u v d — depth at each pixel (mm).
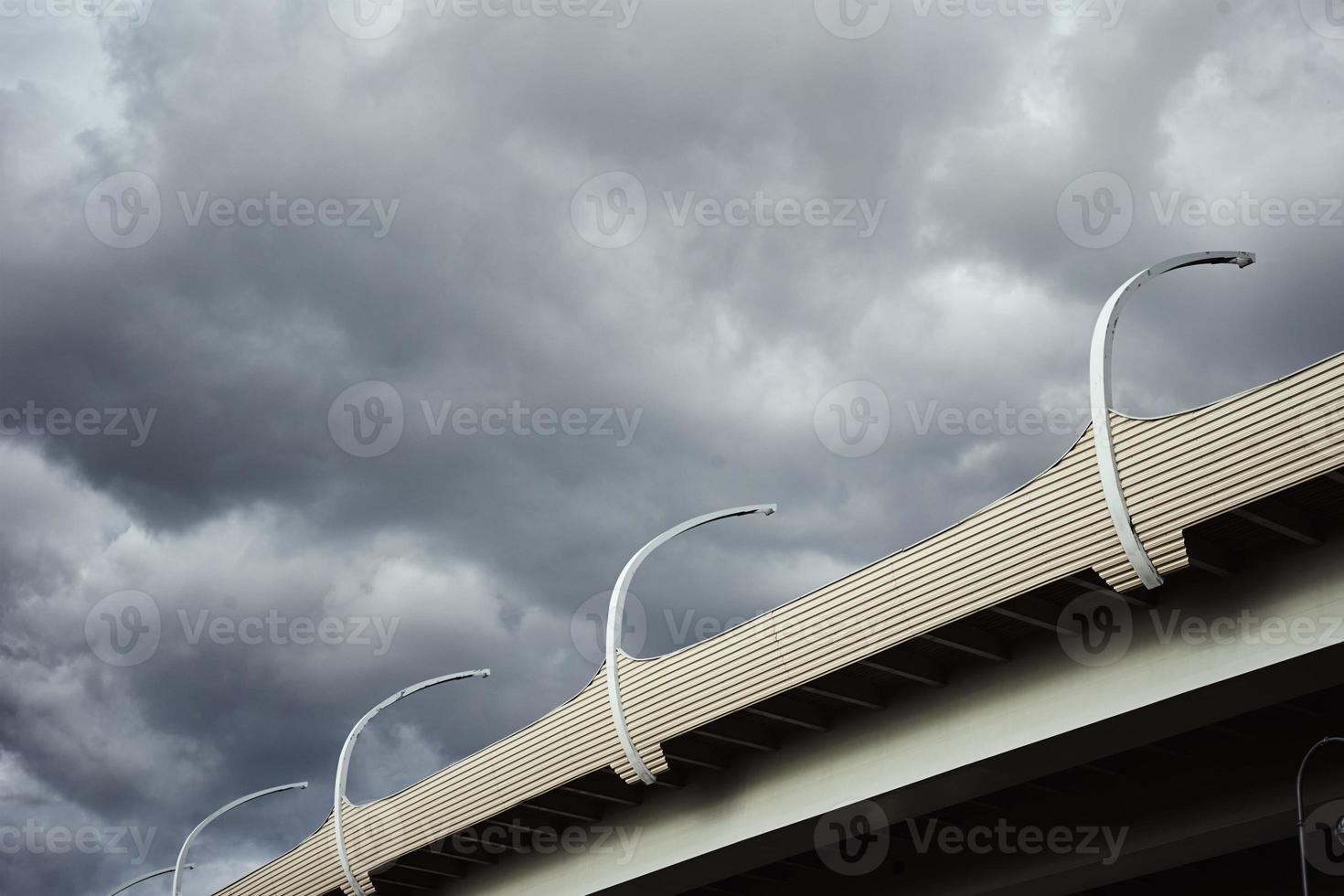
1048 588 23750
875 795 27719
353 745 39750
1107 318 22719
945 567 24531
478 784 34094
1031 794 29328
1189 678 22953
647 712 29766
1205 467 20922
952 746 26578
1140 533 21656
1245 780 25891
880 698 28031
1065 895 30609
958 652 26531
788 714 28422
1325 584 21562
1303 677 22281
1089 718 24312
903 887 31844
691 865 31891
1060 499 22828
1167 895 30953
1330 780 24547
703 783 31688
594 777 32219
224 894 43594
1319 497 20781
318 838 39344
